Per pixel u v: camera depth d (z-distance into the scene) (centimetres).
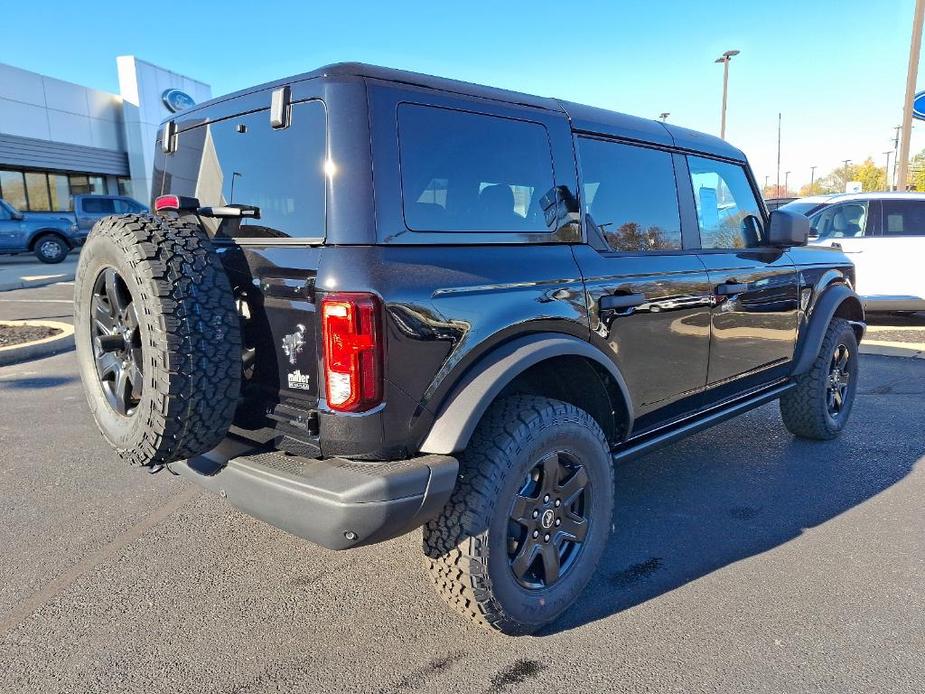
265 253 245
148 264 233
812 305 462
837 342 486
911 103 1549
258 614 287
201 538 356
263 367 252
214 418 243
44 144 2591
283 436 250
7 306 1181
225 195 281
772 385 447
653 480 438
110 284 264
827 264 484
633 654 260
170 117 330
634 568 326
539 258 278
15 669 250
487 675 248
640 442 338
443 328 237
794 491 416
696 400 375
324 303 222
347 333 219
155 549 343
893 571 321
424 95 248
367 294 219
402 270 229
